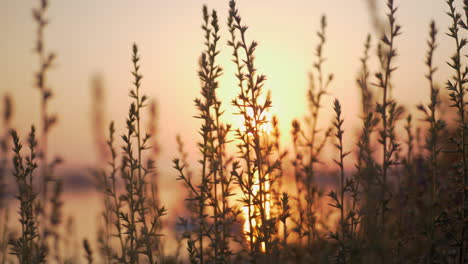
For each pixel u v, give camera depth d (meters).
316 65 3.69
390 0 2.54
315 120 3.53
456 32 2.51
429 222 2.65
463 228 2.50
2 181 3.53
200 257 2.59
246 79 2.45
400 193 3.06
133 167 2.64
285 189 3.42
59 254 3.77
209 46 2.59
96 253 3.99
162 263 2.74
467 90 2.52
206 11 2.59
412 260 2.76
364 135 2.64
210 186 2.62
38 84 3.63
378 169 2.67
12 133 2.59
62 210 3.99
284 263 2.94
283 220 2.63
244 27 2.42
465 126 2.54
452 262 2.66
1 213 3.50
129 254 2.63
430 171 3.05
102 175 3.48
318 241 3.04
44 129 3.48
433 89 2.70
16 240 2.66
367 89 3.16
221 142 2.57
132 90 2.65
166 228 3.34
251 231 2.46
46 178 3.43
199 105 2.57
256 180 2.61
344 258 2.53
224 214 2.55
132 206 2.64
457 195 2.96
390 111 2.65
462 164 2.62
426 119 2.70
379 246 2.23
